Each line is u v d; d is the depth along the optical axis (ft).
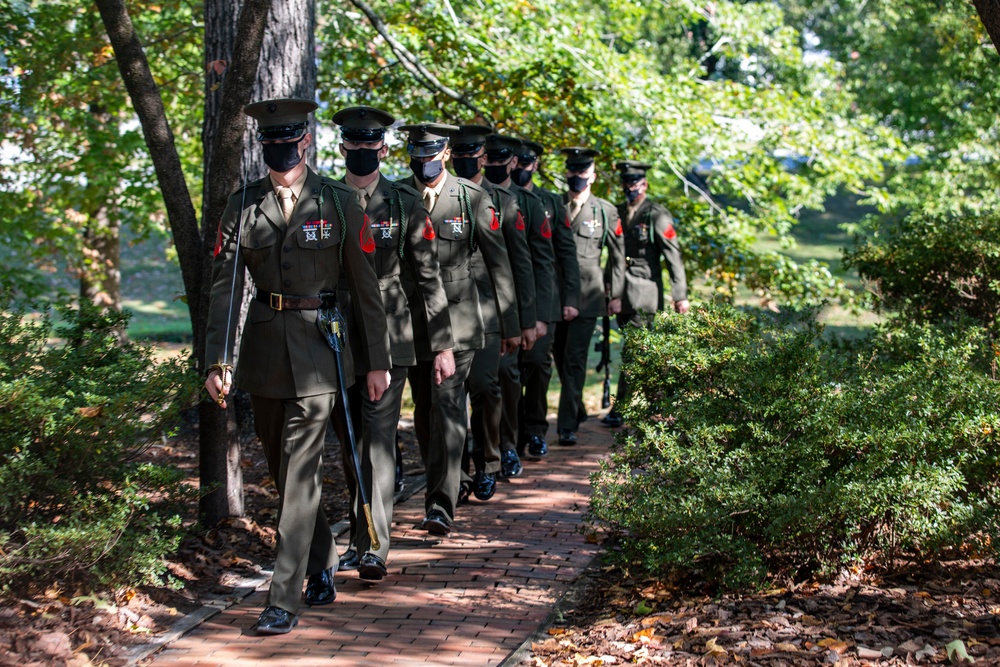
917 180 50.14
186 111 41.16
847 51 58.85
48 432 14.30
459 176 21.30
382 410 17.21
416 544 19.01
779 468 15.39
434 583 16.94
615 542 18.45
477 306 19.57
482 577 17.17
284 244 15.02
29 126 36.70
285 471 15.16
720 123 38.75
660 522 14.75
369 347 15.83
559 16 36.94
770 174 40.42
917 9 48.19
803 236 96.53
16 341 16.07
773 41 45.62
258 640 14.66
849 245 92.12
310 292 15.23
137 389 15.74
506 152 23.06
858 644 12.87
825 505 14.43
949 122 51.01
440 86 33.27
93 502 14.83
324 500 22.02
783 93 40.63
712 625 14.01
